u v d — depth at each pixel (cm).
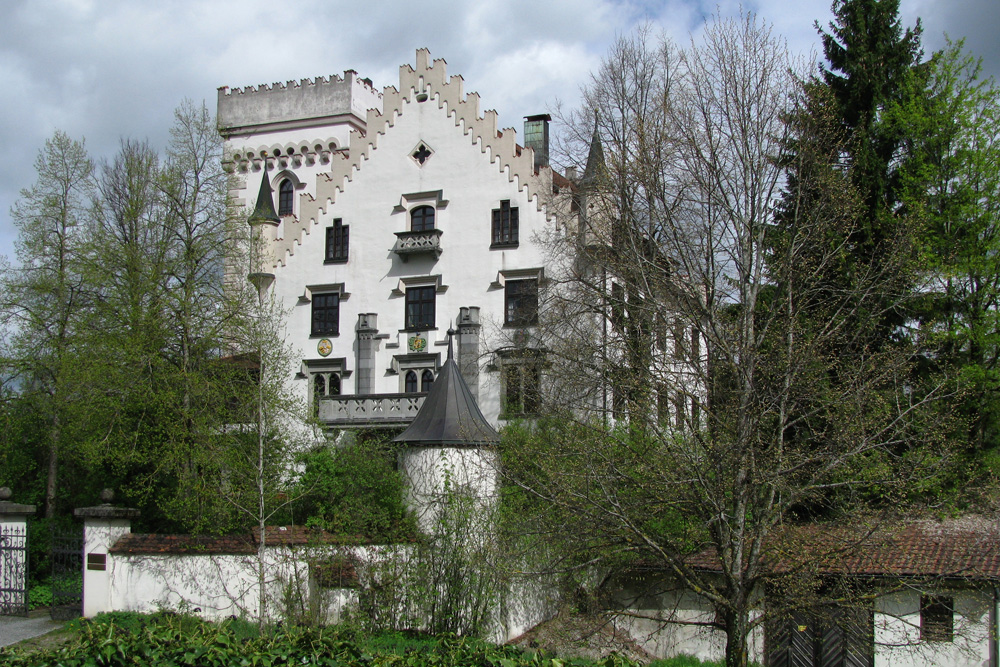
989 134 2583
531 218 3475
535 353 3178
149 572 2127
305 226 3800
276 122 4612
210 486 2219
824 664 2048
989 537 2073
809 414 1725
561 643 2012
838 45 2819
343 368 3647
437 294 3562
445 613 2031
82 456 2650
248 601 2056
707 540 1792
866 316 2034
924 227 2234
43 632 2045
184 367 2584
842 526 1675
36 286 2981
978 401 2442
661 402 1942
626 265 2189
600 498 1731
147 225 2977
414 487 2239
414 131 3688
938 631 1878
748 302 1859
